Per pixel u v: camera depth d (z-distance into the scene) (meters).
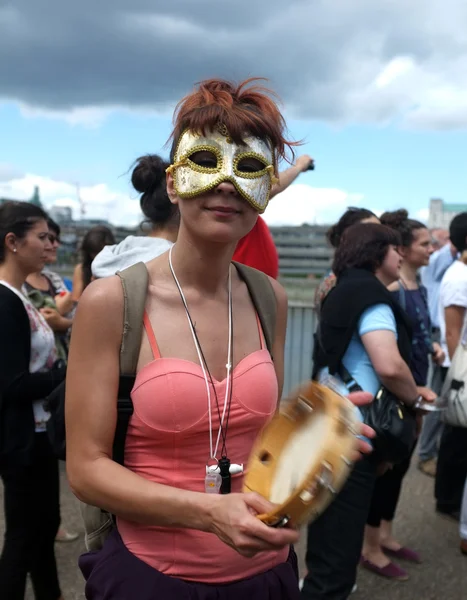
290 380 5.23
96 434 1.15
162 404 1.14
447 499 3.56
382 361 2.19
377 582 2.88
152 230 2.01
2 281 2.11
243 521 0.95
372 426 2.15
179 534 1.18
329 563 2.18
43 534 2.17
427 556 3.14
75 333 1.18
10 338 2.01
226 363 1.26
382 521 3.12
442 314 4.09
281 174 2.51
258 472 1.13
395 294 3.02
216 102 1.19
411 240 3.11
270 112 1.23
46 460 2.13
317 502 0.91
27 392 2.02
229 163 1.17
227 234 1.19
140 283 1.21
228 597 1.20
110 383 1.16
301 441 1.09
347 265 2.48
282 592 1.27
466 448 3.42
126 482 1.10
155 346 1.19
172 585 1.17
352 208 3.31
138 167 1.97
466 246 3.58
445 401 2.86
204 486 1.19
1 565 2.10
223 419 1.19
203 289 1.29
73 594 2.71
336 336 2.31
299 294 5.46
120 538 1.25
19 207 2.20
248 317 1.37
